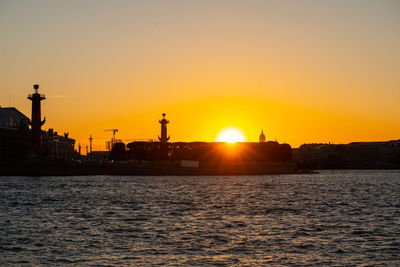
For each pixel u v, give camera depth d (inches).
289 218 2741.1
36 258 1739.7
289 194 4648.1
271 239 2073.1
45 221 2586.1
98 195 4313.5
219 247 1918.1
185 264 1664.6
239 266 1642.5
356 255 1795.0
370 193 4862.2
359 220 2659.9
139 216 2819.9
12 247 1905.8
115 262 1688.0
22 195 4217.5
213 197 4205.2
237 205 3484.3
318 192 4977.9
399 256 1784.0
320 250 1871.3
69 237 2111.2
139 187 5536.4
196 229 2327.8
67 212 2999.5
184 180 7549.2
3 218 2691.9
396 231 2276.1
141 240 2050.9
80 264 1662.2
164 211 3083.2
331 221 2613.2
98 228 2352.4
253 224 2493.8
